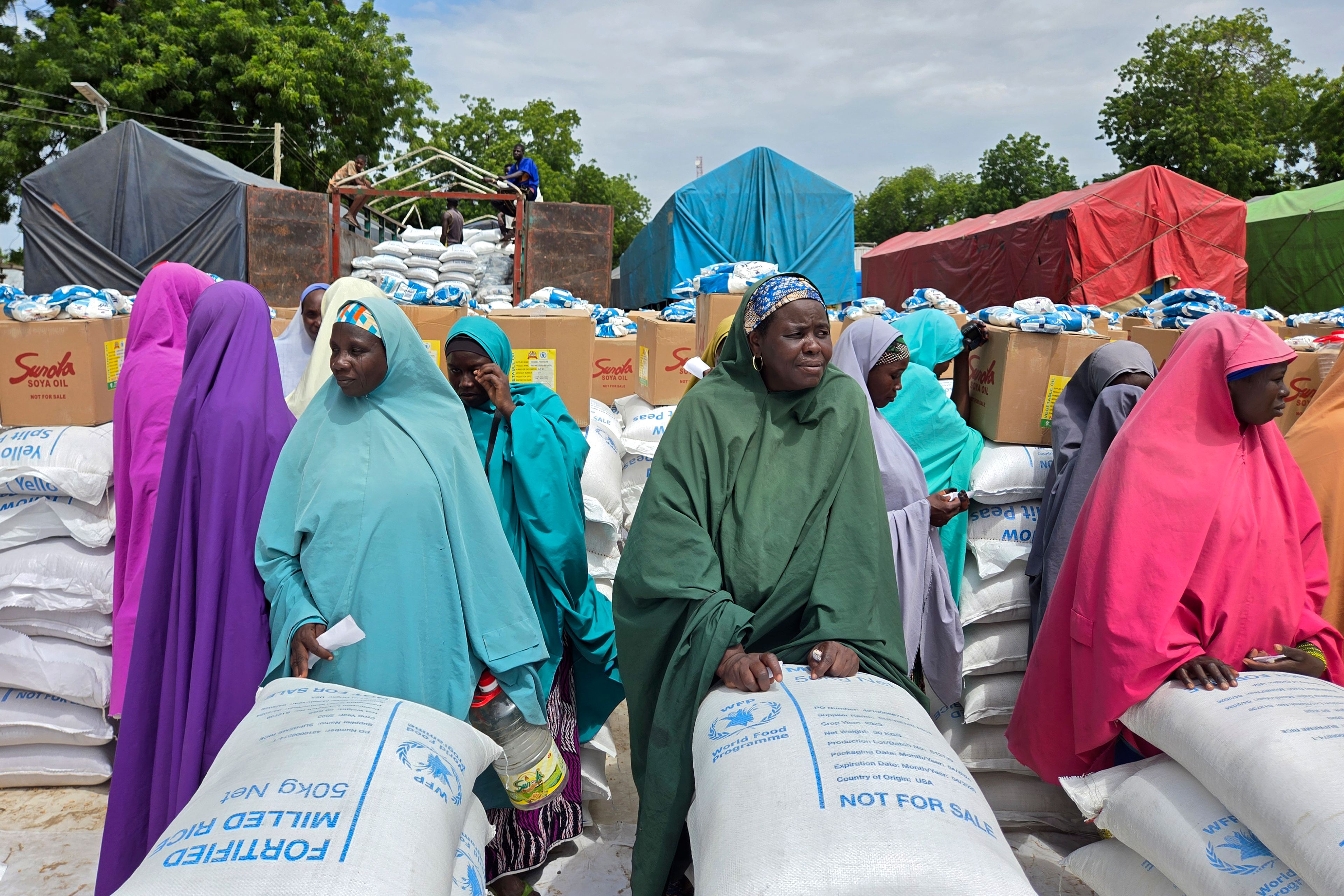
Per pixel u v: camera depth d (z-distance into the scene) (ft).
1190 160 84.02
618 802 10.11
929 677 9.36
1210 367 7.23
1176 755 6.51
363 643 6.78
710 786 5.05
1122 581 7.04
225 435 7.43
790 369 6.21
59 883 8.34
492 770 7.88
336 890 4.46
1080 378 9.93
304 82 62.28
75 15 63.98
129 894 4.39
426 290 12.31
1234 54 89.45
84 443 9.69
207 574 7.30
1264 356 6.96
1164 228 32.99
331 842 4.69
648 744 6.66
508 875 8.18
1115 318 17.51
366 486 6.85
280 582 6.86
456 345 8.56
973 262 41.65
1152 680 6.89
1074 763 7.99
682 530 6.10
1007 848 4.67
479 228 37.83
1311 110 74.43
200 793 5.32
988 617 9.80
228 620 7.32
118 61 61.05
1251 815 5.71
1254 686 6.53
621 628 6.47
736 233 35.37
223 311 7.74
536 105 107.04
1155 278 33.06
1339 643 7.48
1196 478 7.12
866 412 6.50
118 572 9.00
